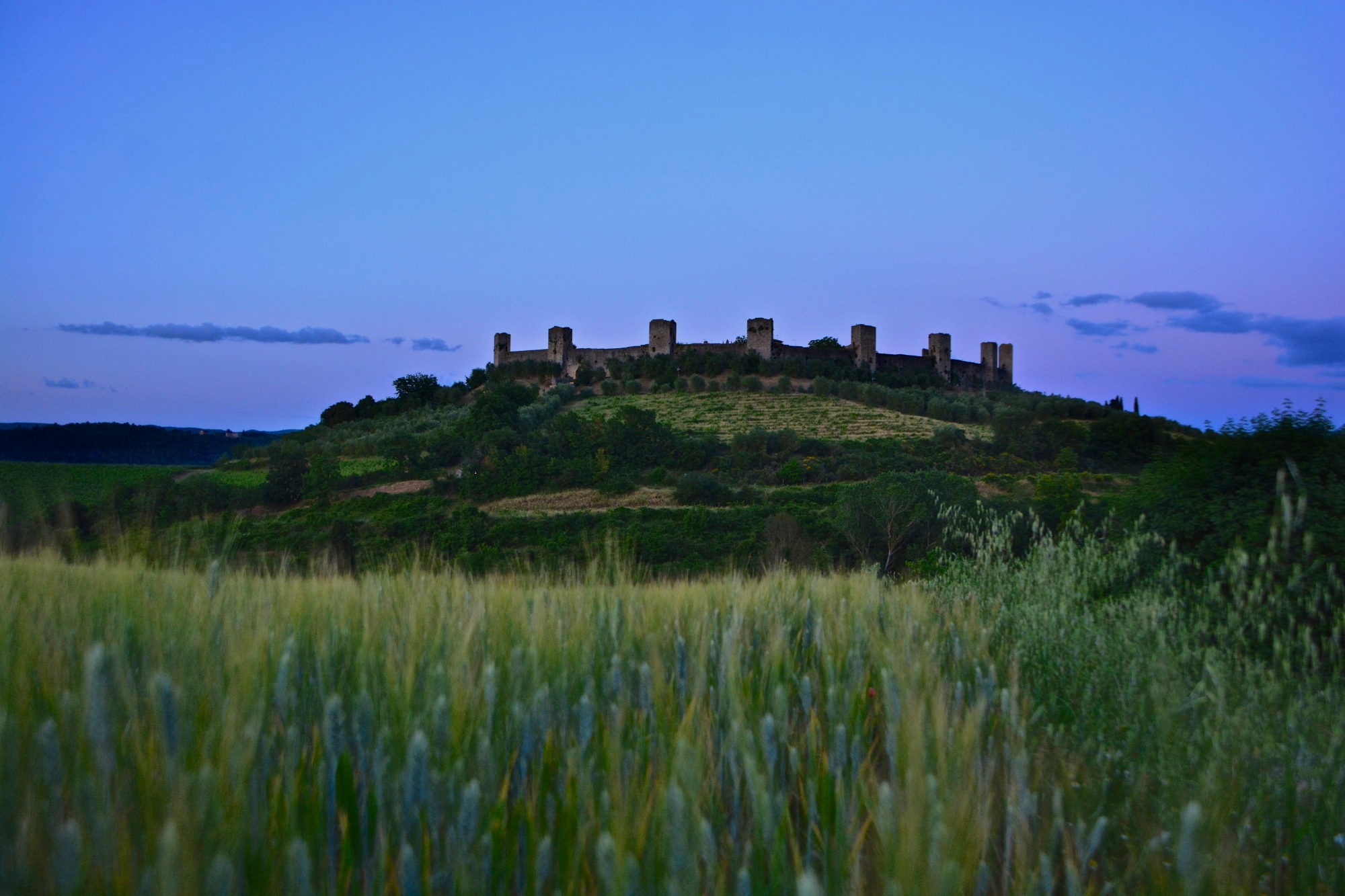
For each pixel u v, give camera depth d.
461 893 1.56
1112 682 3.56
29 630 2.26
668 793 1.56
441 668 2.15
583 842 1.68
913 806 1.56
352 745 2.01
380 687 2.33
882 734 2.56
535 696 2.17
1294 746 2.93
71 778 1.69
